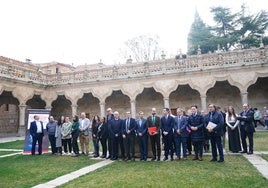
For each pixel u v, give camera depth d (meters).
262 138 18.22
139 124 12.27
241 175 8.28
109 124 12.80
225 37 51.00
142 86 30.30
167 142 11.80
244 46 48.41
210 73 27.81
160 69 29.62
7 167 11.24
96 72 32.44
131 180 8.16
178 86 32.06
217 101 30.67
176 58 29.27
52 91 34.19
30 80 30.97
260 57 26.25
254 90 29.55
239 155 12.15
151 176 8.58
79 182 8.23
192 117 11.53
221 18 54.31
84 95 36.44
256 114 22.56
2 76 27.16
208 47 50.94
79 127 14.45
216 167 9.59
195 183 7.53
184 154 11.64
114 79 31.25
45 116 17.06
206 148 13.91
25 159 13.45
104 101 31.80
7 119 38.00
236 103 29.94
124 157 12.46
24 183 8.45
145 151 12.04
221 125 10.77
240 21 52.91
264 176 8.05
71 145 15.16
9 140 24.66
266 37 46.94
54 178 9.01
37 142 16.23
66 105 37.72
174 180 7.95
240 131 12.80
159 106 32.69
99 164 11.38
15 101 35.22
